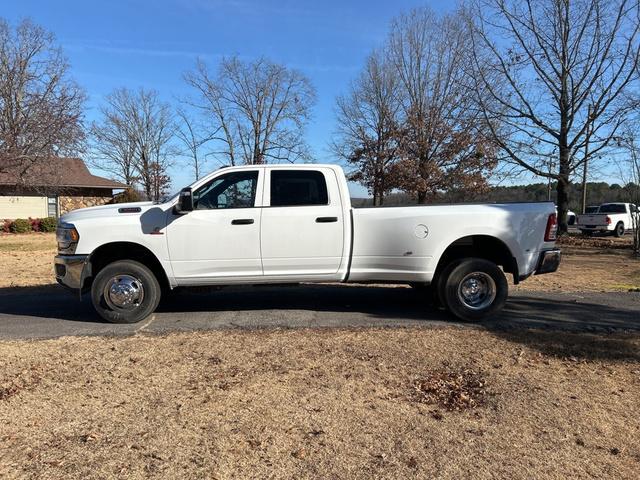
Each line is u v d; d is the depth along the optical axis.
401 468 3.17
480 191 26.23
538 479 3.07
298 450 3.38
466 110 25.78
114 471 3.12
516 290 9.04
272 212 6.45
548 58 20.39
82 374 4.70
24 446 3.41
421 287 8.02
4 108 17.69
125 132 48.19
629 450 3.40
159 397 4.18
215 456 3.30
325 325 6.35
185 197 6.17
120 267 6.45
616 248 18.52
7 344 5.61
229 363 4.97
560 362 5.05
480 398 4.20
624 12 18.47
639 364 5.00
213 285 6.62
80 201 32.91
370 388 4.38
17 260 14.20
